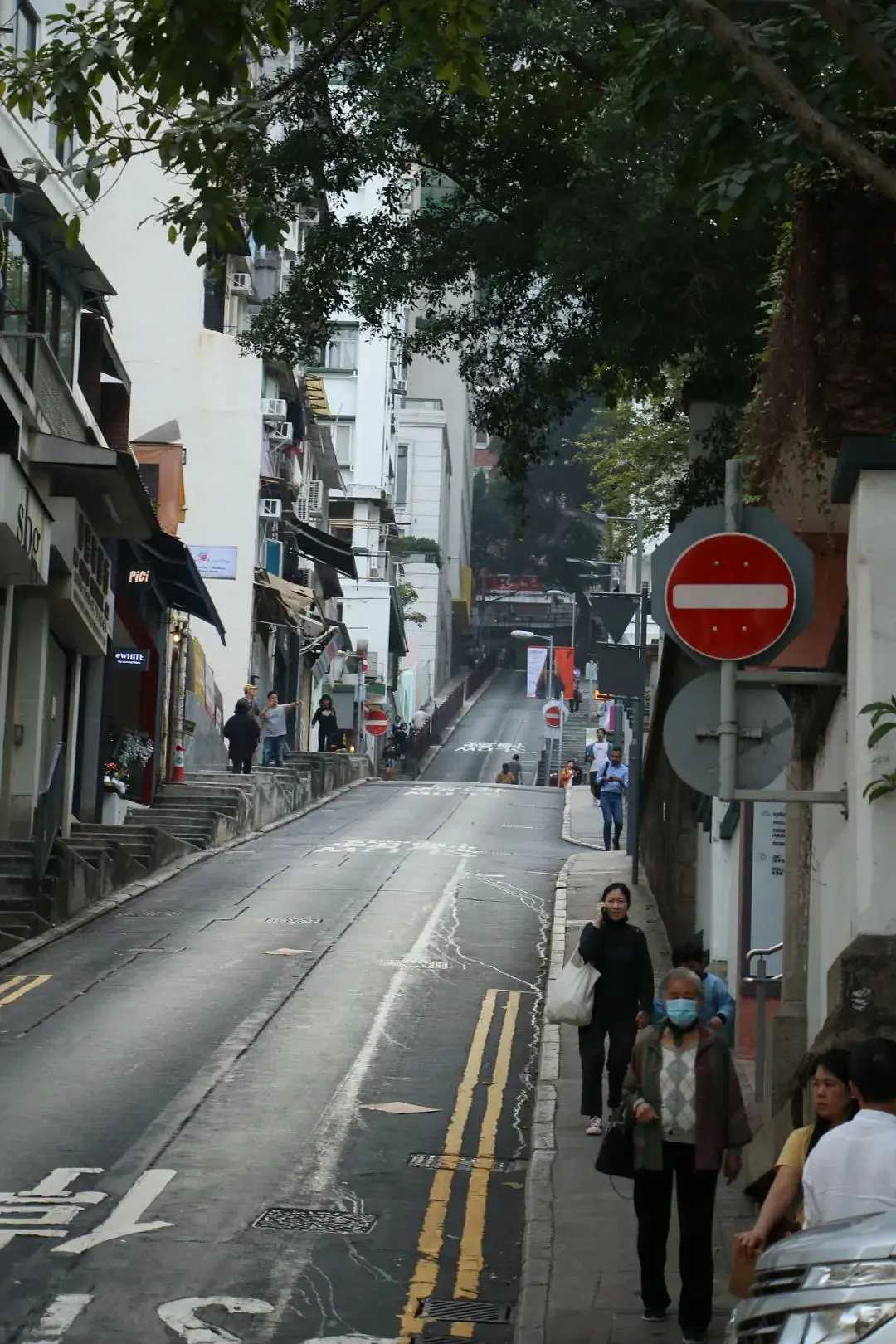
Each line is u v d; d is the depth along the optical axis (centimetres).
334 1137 3281
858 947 2152
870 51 1959
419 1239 2688
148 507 7088
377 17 3419
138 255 11562
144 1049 3944
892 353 2262
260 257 12150
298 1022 4303
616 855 8275
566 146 5041
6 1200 2764
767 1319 1422
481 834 9294
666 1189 2295
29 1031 4112
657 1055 2266
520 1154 3256
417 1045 4144
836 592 2838
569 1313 2302
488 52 4781
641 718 7225
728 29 1998
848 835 2333
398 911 6256
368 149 5034
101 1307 2281
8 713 6256
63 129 2792
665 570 2145
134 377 11600
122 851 6619
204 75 2553
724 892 4419
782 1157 1769
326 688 16962
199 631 11581
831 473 2422
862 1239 1416
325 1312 2311
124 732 8462
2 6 5888
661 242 4728
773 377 2538
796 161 2222
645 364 5275
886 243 2306
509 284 5369
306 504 15250
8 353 5828
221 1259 2514
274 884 6888
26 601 6312
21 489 5434
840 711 2542
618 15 4328
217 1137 3228
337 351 18750
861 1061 1619
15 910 5572
